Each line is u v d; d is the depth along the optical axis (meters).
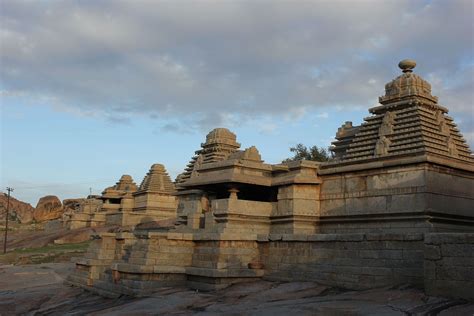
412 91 22.52
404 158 20.53
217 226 23.48
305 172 23.67
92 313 17.61
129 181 62.19
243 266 19.52
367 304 13.60
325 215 23.22
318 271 17.77
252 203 23.81
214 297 17.47
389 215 20.70
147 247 19.78
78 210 65.06
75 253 39.66
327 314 12.95
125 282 20.20
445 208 20.28
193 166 34.16
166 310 16.09
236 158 26.39
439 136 21.50
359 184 22.12
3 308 21.53
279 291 17.05
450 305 12.36
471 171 21.52
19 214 95.81
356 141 23.81
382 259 15.85
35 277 29.78
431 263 13.53
